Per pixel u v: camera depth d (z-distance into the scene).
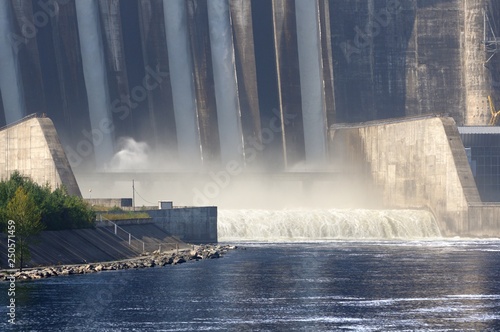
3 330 191.25
